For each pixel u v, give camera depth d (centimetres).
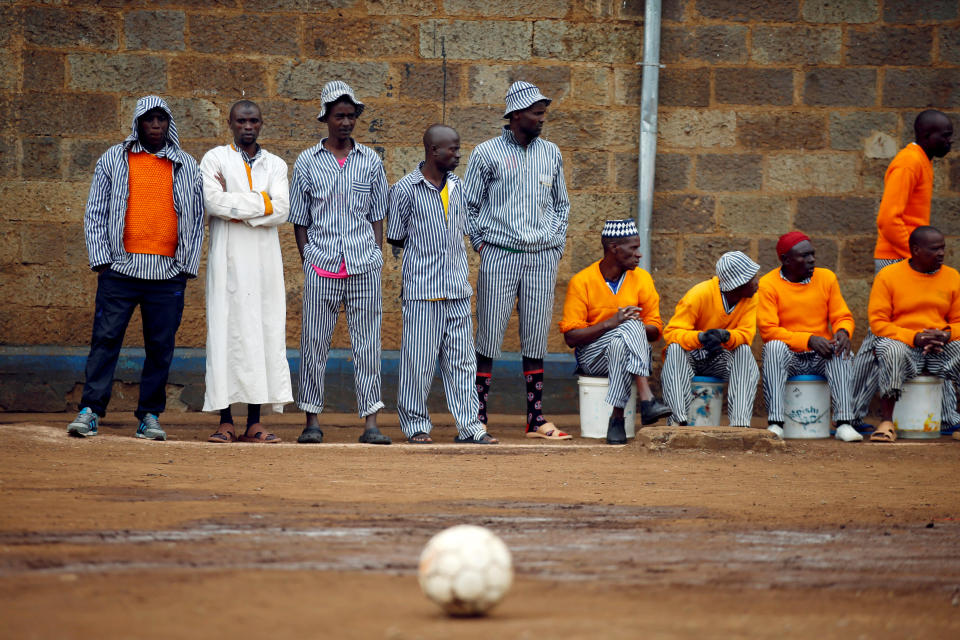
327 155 3102
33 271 3750
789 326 3384
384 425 3588
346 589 1361
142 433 3006
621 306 3328
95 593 1319
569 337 3331
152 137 2961
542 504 2070
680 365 3225
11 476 2258
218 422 3569
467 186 3288
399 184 3131
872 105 3969
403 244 3172
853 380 3447
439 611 1242
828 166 3966
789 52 3947
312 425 3105
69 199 3762
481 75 3878
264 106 3822
